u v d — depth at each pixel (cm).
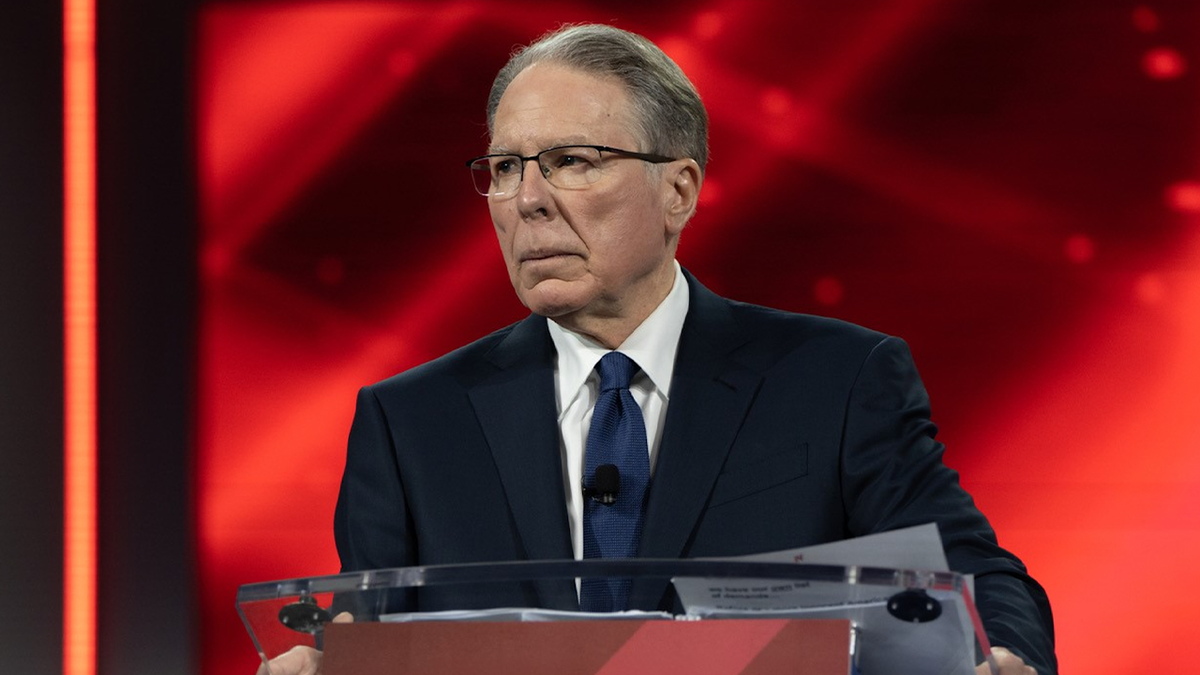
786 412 508
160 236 1222
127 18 1222
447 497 514
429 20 1214
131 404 1215
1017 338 1151
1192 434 1126
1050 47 1149
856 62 1168
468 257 1213
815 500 492
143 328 1218
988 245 1155
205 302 1222
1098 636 1132
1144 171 1138
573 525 506
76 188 1214
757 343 536
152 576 1206
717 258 1177
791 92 1170
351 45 1220
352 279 1220
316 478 1212
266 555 1209
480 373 548
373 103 1219
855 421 501
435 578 346
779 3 1173
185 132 1223
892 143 1163
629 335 529
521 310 1209
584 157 500
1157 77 1138
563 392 531
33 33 1216
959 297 1157
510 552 500
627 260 506
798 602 342
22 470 1204
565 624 342
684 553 484
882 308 1165
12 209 1212
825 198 1170
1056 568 1140
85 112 1216
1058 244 1148
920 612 338
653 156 511
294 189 1224
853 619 348
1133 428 1136
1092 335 1144
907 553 347
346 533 528
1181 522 1127
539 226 502
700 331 538
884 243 1165
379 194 1220
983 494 1150
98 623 1199
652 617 345
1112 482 1138
